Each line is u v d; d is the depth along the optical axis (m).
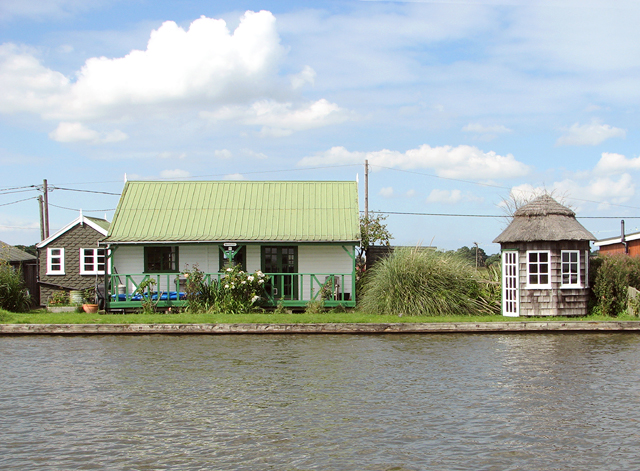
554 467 7.83
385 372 13.21
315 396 11.16
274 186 27.31
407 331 19.41
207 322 19.70
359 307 23.34
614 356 15.08
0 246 29.73
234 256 25.30
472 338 18.27
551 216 21.47
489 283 23.30
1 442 8.77
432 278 21.95
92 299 26.73
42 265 28.77
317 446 8.55
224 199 26.69
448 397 11.05
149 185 27.42
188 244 24.59
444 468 7.79
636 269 22.05
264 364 14.15
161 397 11.13
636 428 9.32
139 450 8.44
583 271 21.48
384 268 22.70
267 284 25.28
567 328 19.53
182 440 8.84
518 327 19.48
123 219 25.56
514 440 8.80
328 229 25.09
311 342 17.52
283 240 24.16
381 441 8.75
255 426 9.43
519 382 12.22
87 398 11.09
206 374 13.06
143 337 18.66
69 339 18.31
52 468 7.82
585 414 10.01
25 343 17.55
